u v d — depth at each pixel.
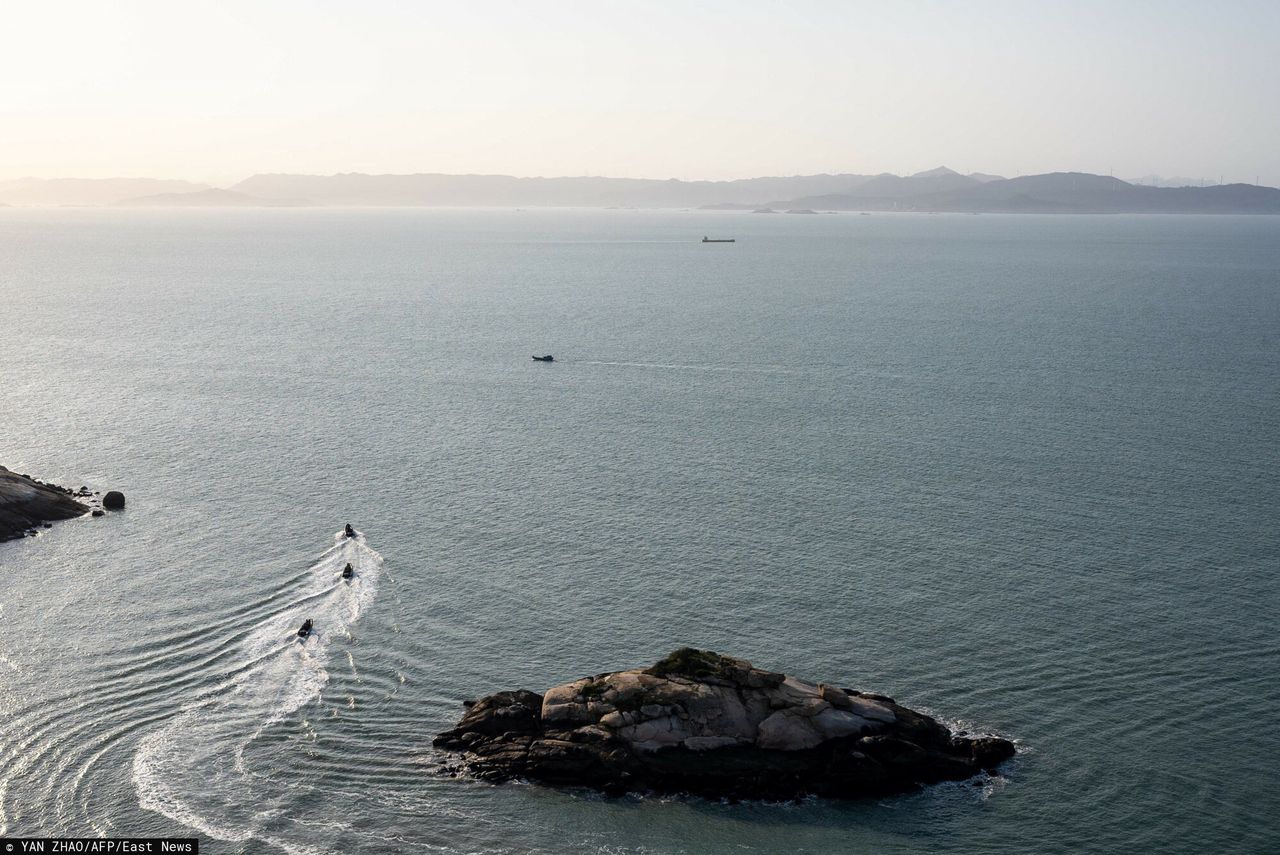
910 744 62.81
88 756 63.47
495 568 90.06
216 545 95.25
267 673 73.06
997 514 101.81
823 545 94.38
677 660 67.88
